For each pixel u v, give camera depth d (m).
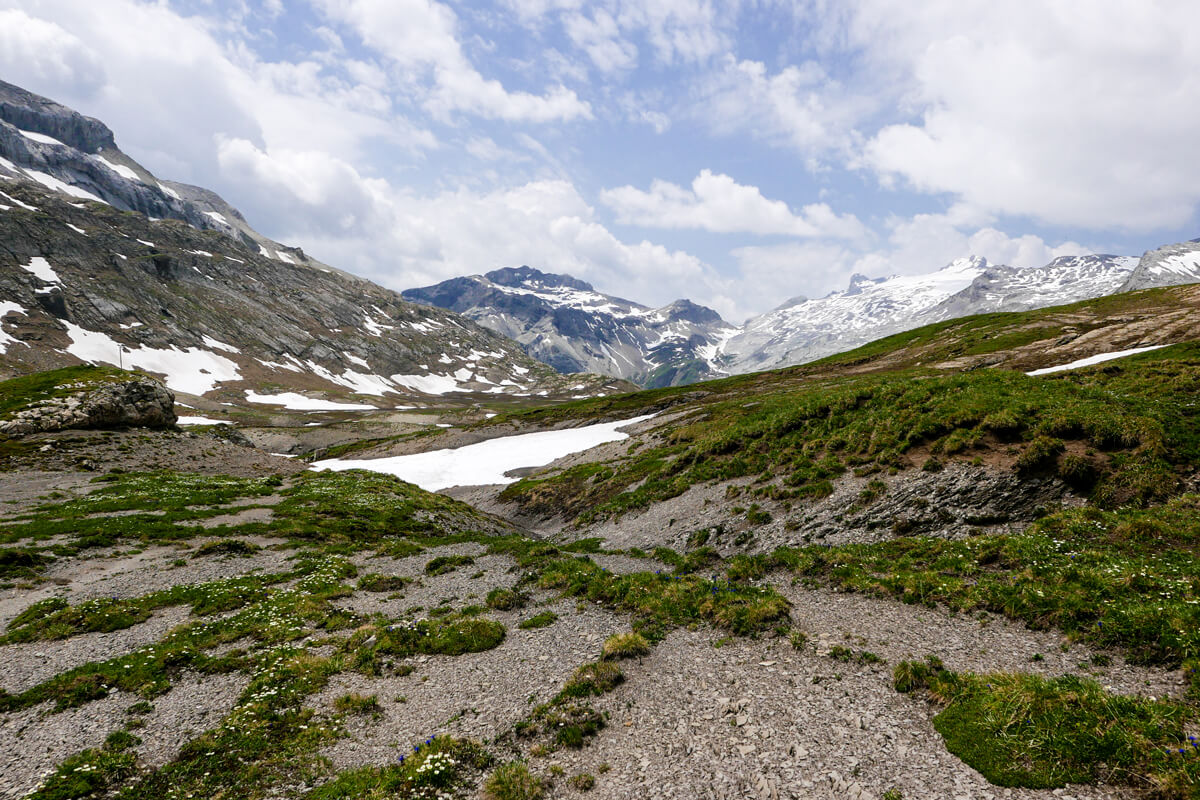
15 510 44.62
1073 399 29.88
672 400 138.38
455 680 18.88
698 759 12.96
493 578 31.97
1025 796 10.23
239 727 15.70
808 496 33.56
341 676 19.55
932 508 27.03
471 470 102.00
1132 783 9.91
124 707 17.30
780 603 21.05
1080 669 13.97
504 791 12.29
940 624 18.05
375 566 36.00
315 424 190.12
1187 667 12.58
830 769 11.95
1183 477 23.06
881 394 39.88
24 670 19.89
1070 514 22.86
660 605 23.25
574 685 16.95
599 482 63.47
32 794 12.43
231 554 37.00
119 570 32.84
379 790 12.45
